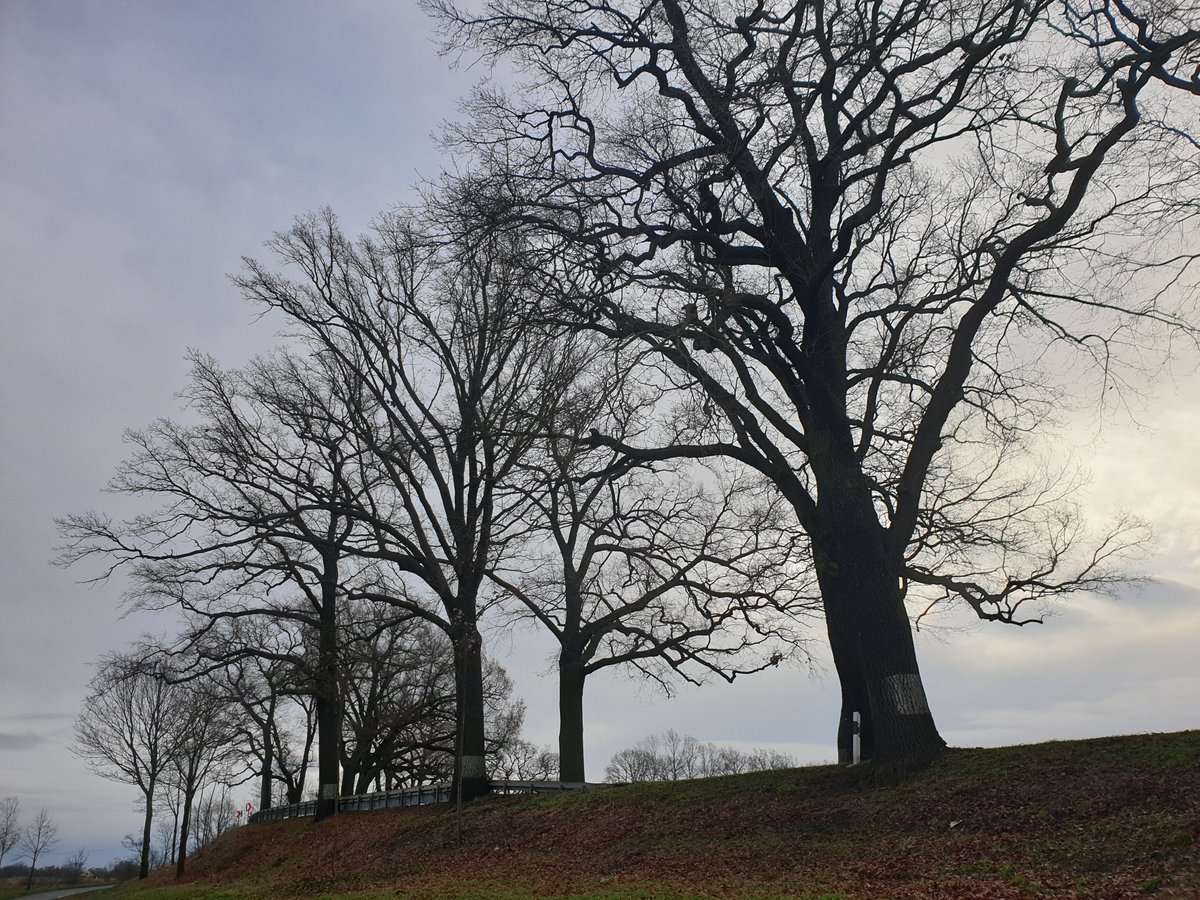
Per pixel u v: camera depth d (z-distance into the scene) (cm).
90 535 3000
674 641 2991
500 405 2662
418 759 4891
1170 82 1581
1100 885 1078
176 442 3081
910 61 1733
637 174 1861
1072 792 1359
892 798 1561
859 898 1187
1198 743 1405
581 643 3092
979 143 1788
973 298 1923
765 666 2962
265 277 3081
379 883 2039
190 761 4553
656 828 1880
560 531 3225
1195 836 1125
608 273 1788
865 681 1712
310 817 3962
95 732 6119
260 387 3159
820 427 1831
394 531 2958
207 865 4062
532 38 1892
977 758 1596
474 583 2905
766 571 2734
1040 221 1680
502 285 1859
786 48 1670
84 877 10838
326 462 3284
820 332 1866
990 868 1218
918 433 1798
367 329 3105
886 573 1730
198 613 3138
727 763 8644
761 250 1889
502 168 1895
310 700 4941
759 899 1230
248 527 3058
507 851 2116
